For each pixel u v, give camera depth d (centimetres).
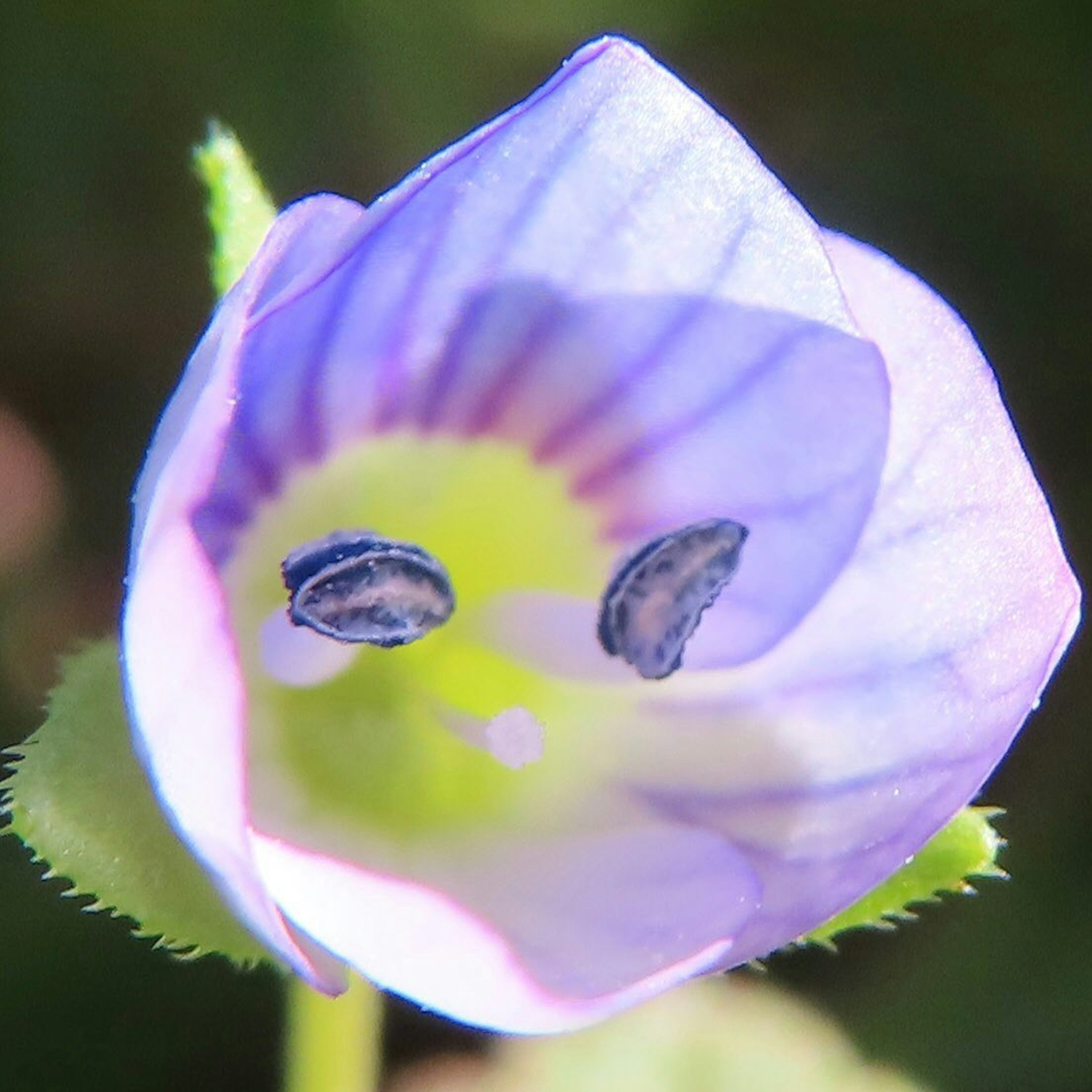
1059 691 6
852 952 5
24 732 5
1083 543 6
